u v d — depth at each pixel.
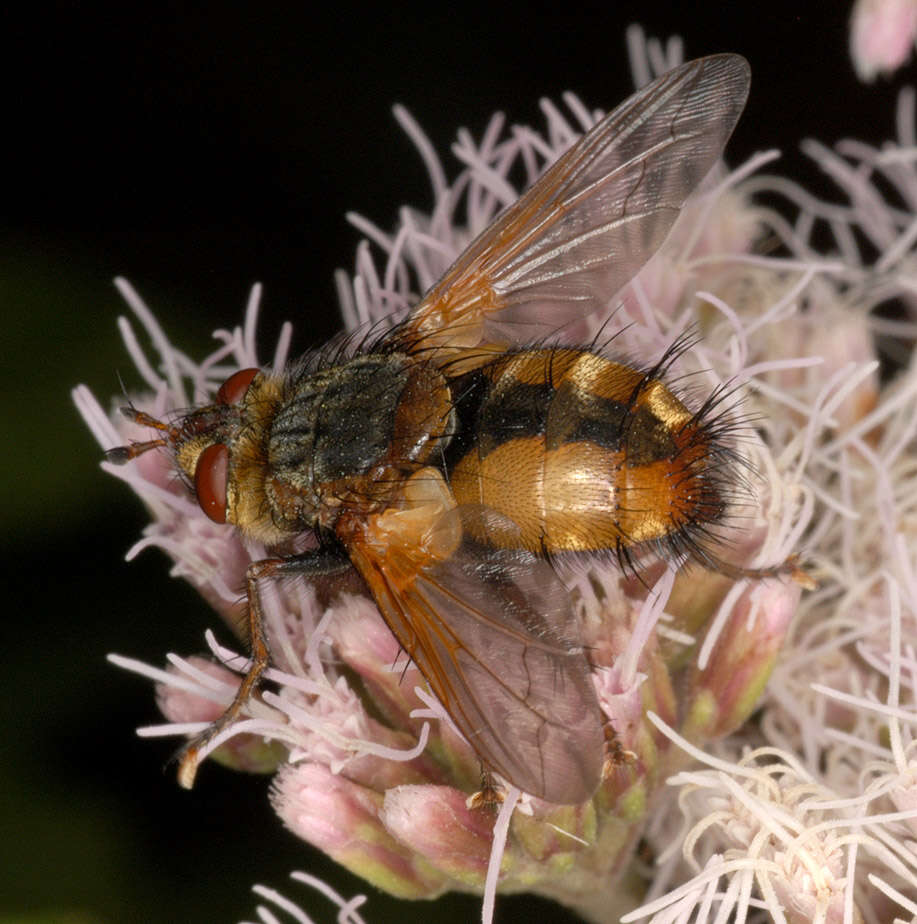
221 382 0.11
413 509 0.10
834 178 0.12
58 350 0.12
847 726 0.11
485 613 0.10
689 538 0.10
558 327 0.10
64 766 0.11
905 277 0.11
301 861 0.11
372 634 0.10
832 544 0.11
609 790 0.10
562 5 0.12
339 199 0.12
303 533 0.10
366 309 0.11
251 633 0.10
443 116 0.12
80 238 0.12
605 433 0.10
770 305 0.11
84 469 0.12
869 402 0.11
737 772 0.10
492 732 0.10
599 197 0.10
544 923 0.11
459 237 0.11
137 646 0.12
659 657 0.10
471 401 0.10
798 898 0.10
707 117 0.10
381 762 0.10
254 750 0.10
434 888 0.10
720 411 0.10
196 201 0.12
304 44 0.12
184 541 0.10
